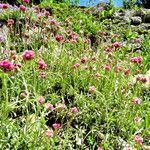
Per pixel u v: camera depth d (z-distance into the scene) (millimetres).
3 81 597
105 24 1561
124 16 1672
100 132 642
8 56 767
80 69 778
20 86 665
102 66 815
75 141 606
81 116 662
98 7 1730
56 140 558
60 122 648
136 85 770
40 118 560
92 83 757
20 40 928
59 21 1390
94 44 1072
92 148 609
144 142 642
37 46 871
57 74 730
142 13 1688
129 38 1373
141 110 715
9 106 553
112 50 917
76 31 1341
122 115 673
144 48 1254
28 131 542
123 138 647
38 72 703
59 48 892
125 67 893
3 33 1037
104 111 673
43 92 699
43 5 1629
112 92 749
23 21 1093
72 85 755
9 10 1206
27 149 525
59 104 624
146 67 1033
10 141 525
